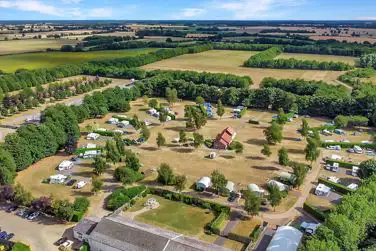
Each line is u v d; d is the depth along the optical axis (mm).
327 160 137000
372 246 84188
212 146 153375
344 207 88500
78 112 176375
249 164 137500
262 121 185500
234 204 111000
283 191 113125
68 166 132875
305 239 92000
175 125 179750
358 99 184125
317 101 191500
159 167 134500
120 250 85188
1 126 176500
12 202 110000
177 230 98812
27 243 92188
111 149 132875
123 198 109062
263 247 91812
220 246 86188
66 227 99250
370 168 118500
